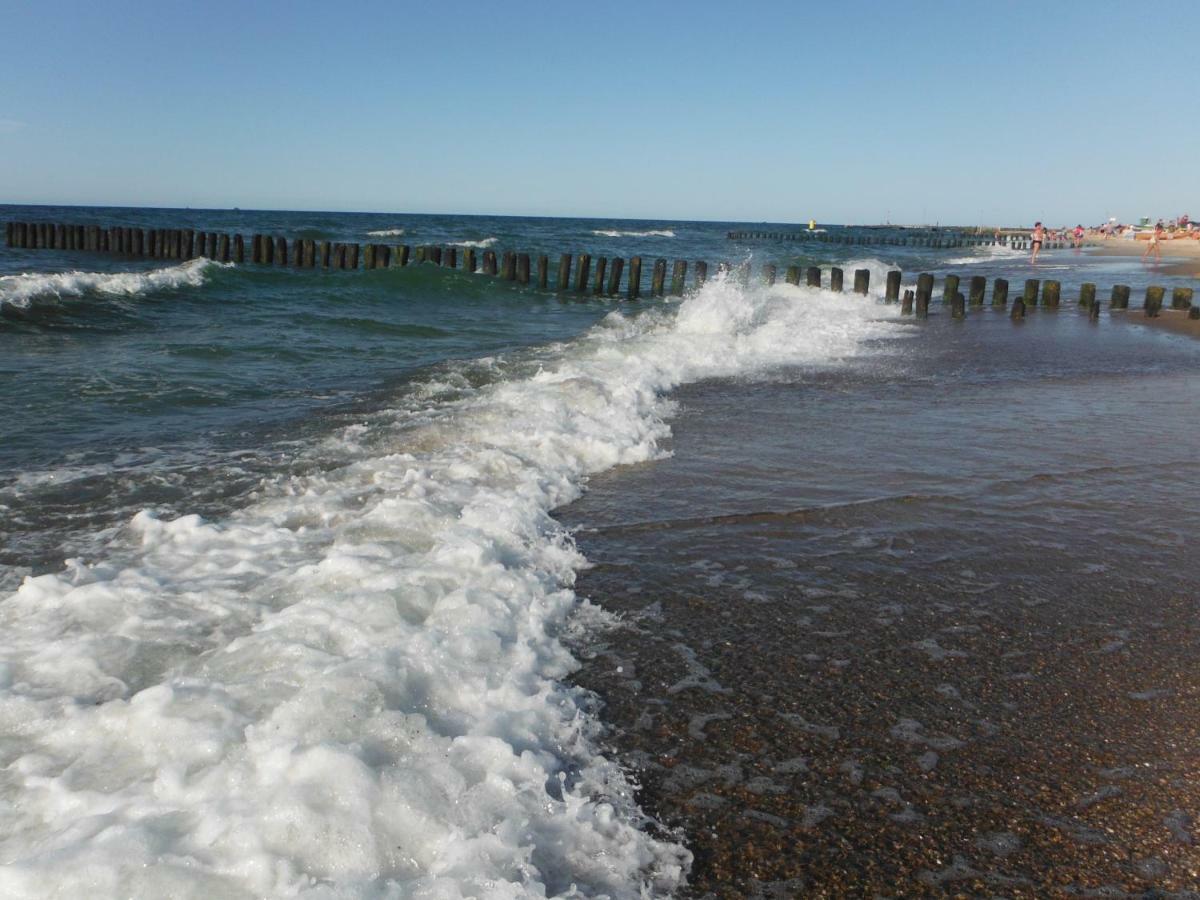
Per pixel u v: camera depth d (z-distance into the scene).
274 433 5.63
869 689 2.72
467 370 8.09
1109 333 12.75
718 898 1.85
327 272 21.36
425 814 1.92
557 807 2.04
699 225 156.12
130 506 4.18
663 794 2.19
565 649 2.88
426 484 4.43
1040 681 2.79
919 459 5.35
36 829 1.86
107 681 2.50
